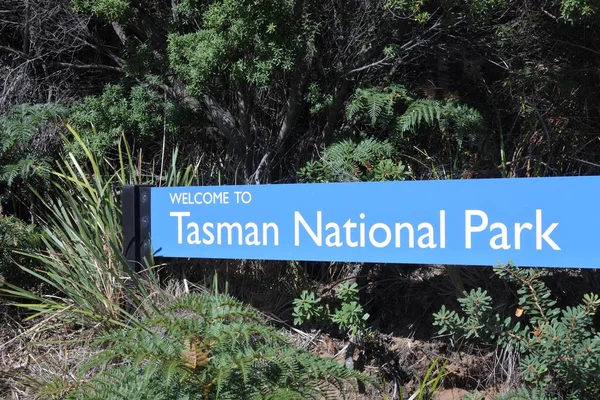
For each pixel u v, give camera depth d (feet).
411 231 10.75
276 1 13.97
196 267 14.38
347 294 12.10
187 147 17.31
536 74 15.21
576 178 9.65
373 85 16.07
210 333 8.54
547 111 15.46
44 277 13.89
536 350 9.92
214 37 14.53
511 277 10.09
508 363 11.84
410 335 12.96
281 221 11.72
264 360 9.51
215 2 14.96
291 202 11.64
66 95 18.44
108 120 16.21
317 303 12.60
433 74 16.51
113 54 18.83
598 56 15.43
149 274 13.04
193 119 16.85
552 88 15.61
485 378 11.94
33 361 12.51
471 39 15.92
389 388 11.98
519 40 15.70
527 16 15.33
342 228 11.25
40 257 13.29
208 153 17.51
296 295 13.98
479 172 14.74
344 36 15.97
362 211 11.10
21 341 13.04
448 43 15.96
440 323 10.60
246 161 16.74
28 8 18.11
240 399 8.34
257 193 11.91
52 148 16.51
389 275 14.15
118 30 17.61
